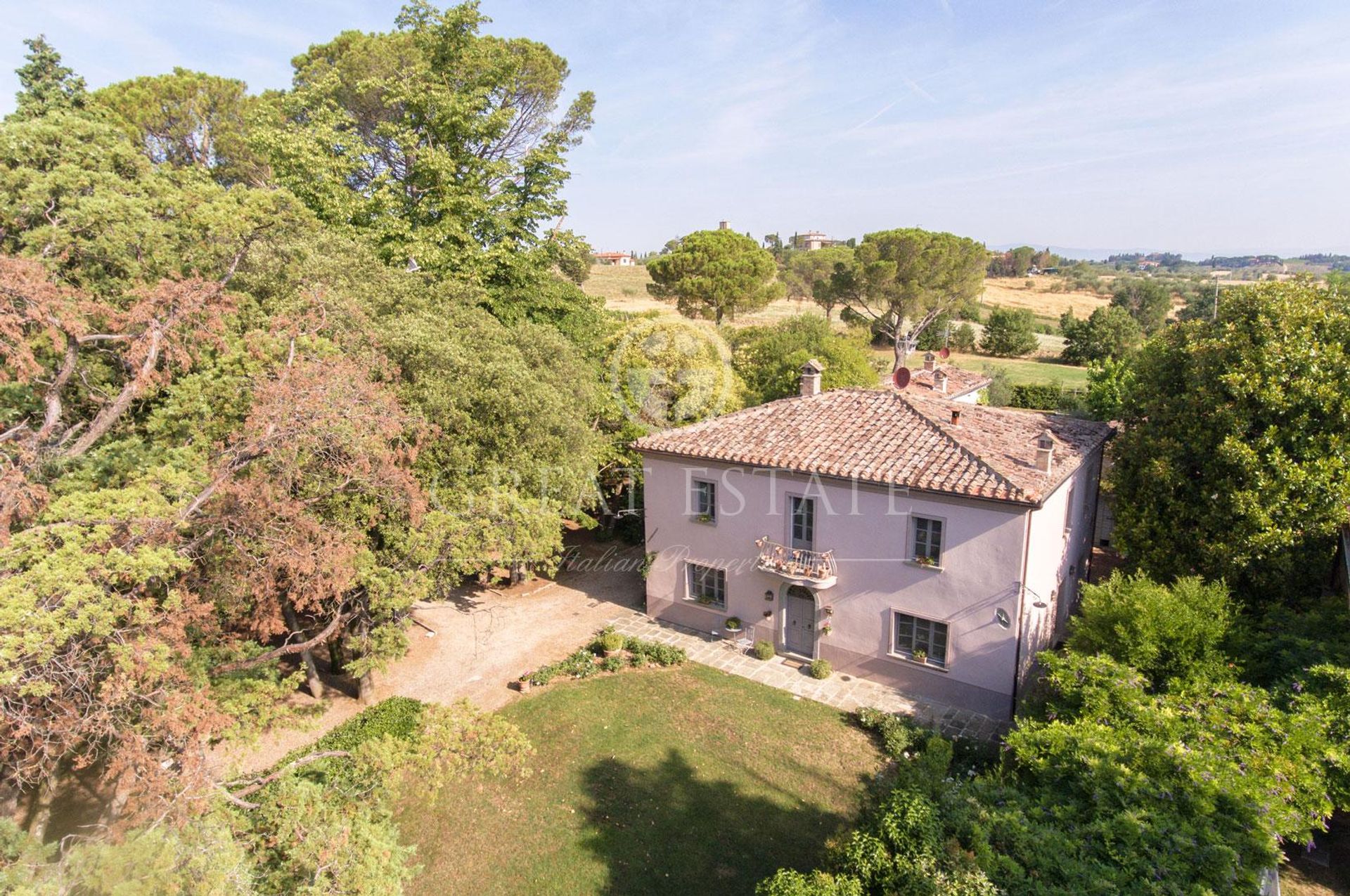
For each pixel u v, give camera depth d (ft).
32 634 26.84
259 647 47.19
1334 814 43.06
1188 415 61.16
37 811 43.52
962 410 71.05
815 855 44.11
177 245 56.85
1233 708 38.27
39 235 47.26
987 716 56.90
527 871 43.83
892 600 60.34
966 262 156.76
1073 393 148.87
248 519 40.91
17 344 39.73
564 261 114.11
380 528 52.80
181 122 104.47
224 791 33.91
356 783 41.60
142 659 31.07
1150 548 63.57
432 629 76.02
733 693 62.18
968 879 26.78
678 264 178.19
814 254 187.52
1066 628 67.72
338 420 42.78
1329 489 53.47
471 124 92.32
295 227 65.10
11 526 34.94
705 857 44.42
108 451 46.96
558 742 56.29
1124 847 29.35
